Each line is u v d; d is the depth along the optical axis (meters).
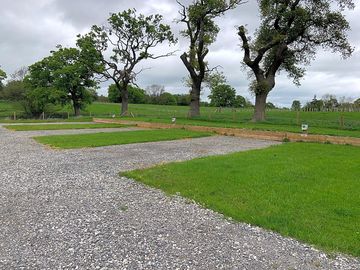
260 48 24.89
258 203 6.13
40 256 4.18
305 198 6.38
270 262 4.07
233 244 4.57
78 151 12.95
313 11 23.64
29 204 6.26
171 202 6.43
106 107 70.50
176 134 19.66
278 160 10.34
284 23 24.55
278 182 7.55
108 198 6.68
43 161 10.67
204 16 28.78
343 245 4.44
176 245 4.54
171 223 5.35
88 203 6.35
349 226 5.04
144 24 38.84
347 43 24.19
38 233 4.89
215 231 5.03
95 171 9.16
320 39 24.44
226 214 5.72
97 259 4.11
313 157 11.02
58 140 16.38
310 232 4.85
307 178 7.94
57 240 4.66
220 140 17.50
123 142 15.68
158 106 77.62
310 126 21.78
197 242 4.64
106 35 39.09
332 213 5.59
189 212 5.87
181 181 7.80
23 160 10.84
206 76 33.62
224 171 8.69
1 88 64.50
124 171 9.07
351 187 7.12
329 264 4.03
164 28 39.38
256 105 26.33
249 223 5.32
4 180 8.07
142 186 7.59
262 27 25.28
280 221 5.28
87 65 40.81
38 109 56.50
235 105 72.44
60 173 8.90
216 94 71.38
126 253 4.28
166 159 11.10
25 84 56.81
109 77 40.00
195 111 32.28
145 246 4.49
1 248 4.41
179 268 3.91
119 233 4.92
